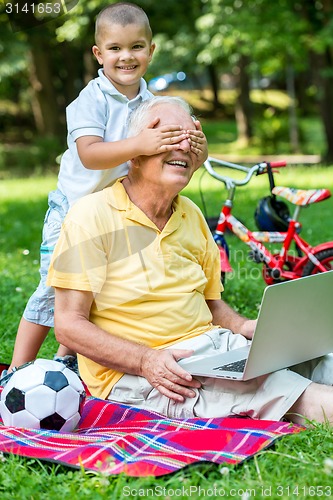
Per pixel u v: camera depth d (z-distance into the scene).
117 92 4.00
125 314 3.50
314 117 33.88
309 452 3.03
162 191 3.46
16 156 23.28
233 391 3.36
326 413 3.24
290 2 18.66
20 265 7.98
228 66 27.56
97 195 3.53
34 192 16.42
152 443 3.04
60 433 3.19
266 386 3.32
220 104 38.59
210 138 30.12
